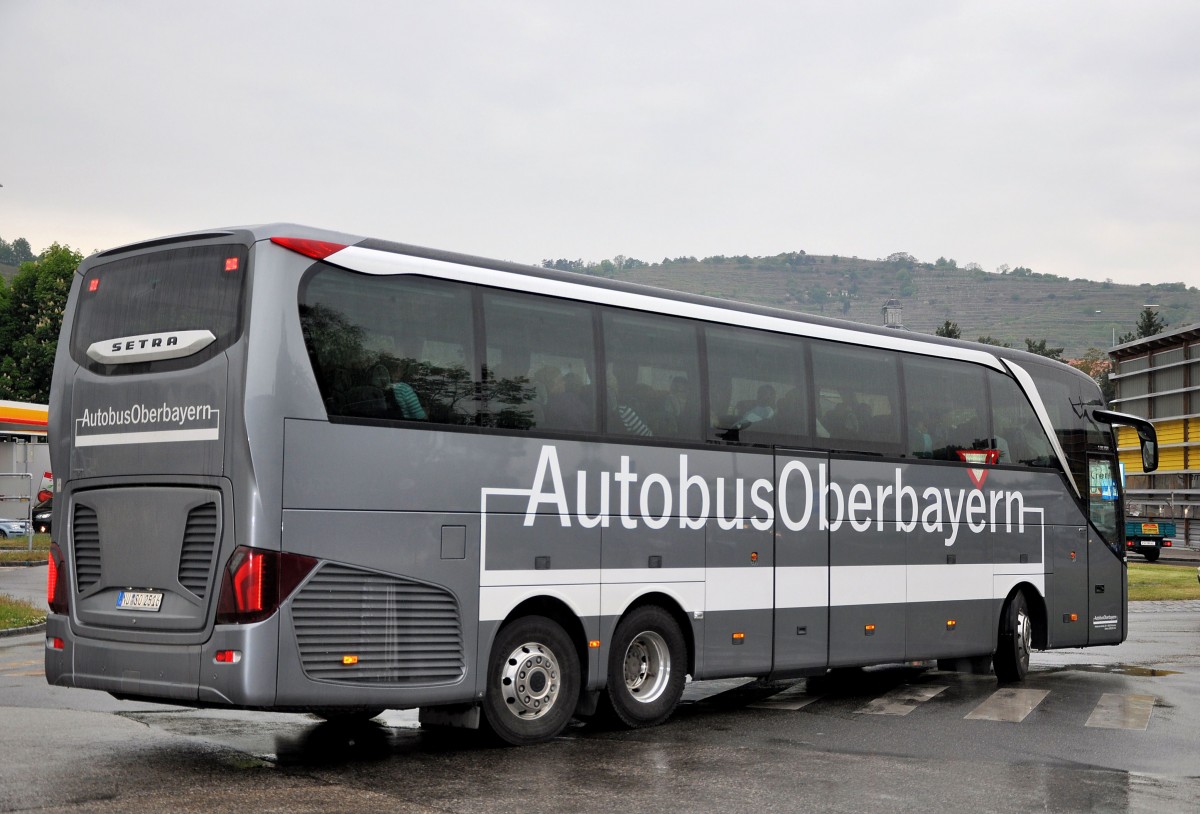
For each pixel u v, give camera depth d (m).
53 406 10.66
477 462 10.82
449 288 10.84
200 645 9.45
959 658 16.47
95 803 8.20
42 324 74.62
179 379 9.81
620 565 11.96
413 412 10.42
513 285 11.33
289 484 9.57
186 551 9.66
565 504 11.51
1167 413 57.53
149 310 10.20
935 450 15.86
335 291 10.04
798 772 9.98
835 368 14.62
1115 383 62.62
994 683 16.48
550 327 11.60
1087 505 18.36
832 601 14.27
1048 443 17.81
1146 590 33.44
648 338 12.51
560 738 11.53
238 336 9.62
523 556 11.11
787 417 13.94
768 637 13.48
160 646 9.66
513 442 11.12
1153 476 58.66
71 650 10.17
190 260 10.03
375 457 10.09
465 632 10.61
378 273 10.30
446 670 10.45
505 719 10.91
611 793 8.98
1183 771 10.32
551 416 11.50
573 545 11.54
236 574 9.36
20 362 73.19
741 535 13.23
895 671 18.00
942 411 16.08
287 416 9.61
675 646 12.52
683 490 12.63
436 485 10.50
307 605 9.62
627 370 12.26
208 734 10.98
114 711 12.10
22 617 20.88
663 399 12.59
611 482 11.93
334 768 9.65
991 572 16.52
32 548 39.25
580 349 11.84
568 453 11.58
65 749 10.07
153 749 10.17
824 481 14.27
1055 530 17.70
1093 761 10.73
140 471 9.95
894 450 15.27
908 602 15.25
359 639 9.91
